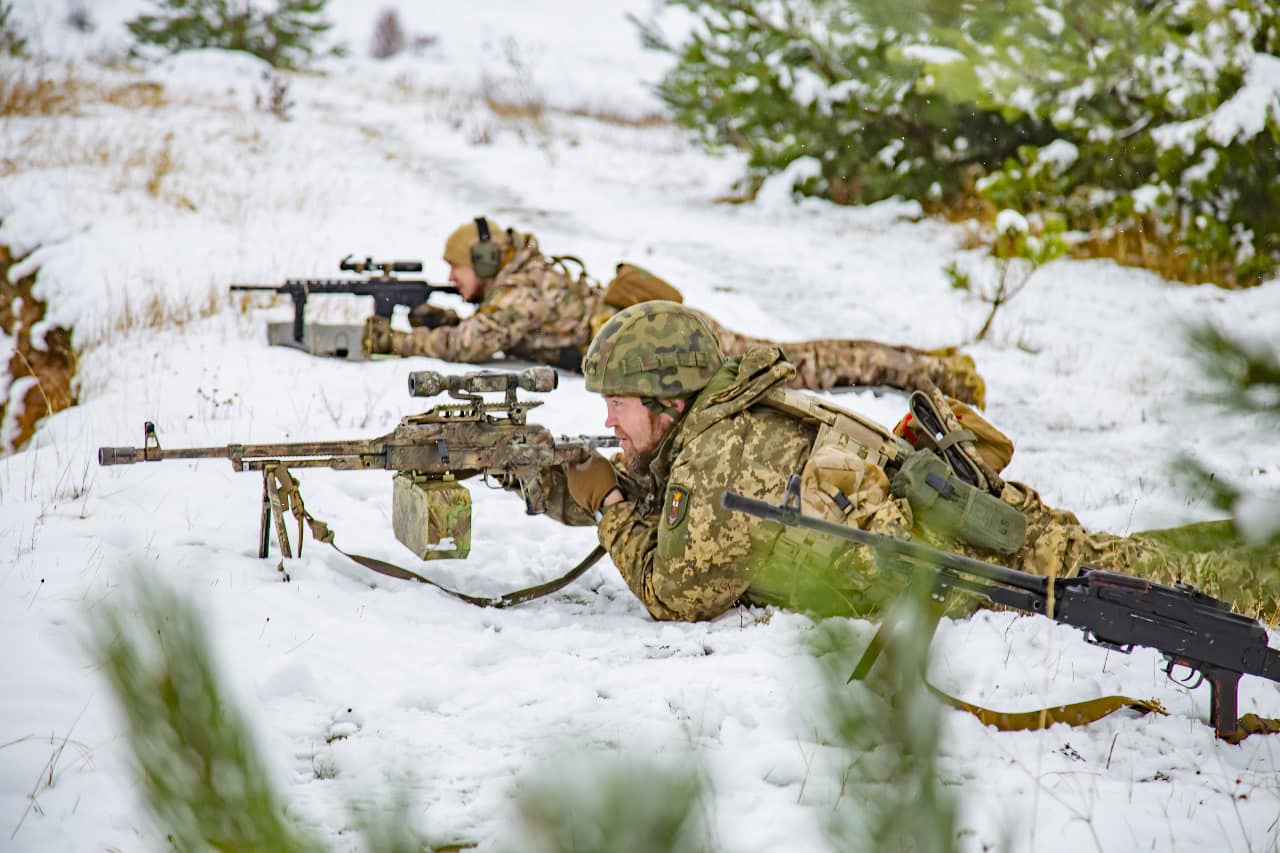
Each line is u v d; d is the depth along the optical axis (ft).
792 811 17.47
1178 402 18.19
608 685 23.03
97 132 116.57
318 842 11.18
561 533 35.50
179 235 83.15
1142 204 90.07
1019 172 95.45
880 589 25.13
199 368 52.54
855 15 20.35
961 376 55.93
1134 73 85.40
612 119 193.26
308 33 202.39
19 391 59.31
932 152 114.83
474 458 28.22
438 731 20.95
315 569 28.76
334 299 71.92
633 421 27.94
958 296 85.10
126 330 61.36
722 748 19.85
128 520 30.94
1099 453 50.70
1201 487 18.94
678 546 26.37
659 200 122.62
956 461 26.76
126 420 43.39
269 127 139.44
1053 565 26.18
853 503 25.29
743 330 69.46
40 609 23.67
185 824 10.32
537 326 55.93
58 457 36.78
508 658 25.11
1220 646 20.58
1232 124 83.25
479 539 34.68
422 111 169.89
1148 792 18.88
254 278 74.23
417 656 24.68
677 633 26.27
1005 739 20.66
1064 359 69.31
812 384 54.44
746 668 23.31
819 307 79.25
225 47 195.42
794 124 116.88
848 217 116.26
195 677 10.39
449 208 108.47
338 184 112.78
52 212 83.35
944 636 25.53
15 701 19.85
